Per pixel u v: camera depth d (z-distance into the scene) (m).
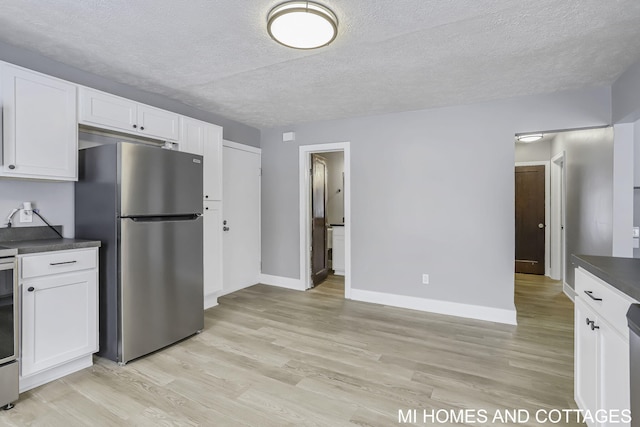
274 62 2.44
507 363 2.38
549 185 5.33
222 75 2.69
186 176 2.80
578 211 3.90
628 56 2.28
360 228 3.95
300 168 4.39
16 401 1.89
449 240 3.48
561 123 3.00
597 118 2.89
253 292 4.29
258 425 1.71
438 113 3.52
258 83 2.87
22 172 2.03
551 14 1.77
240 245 4.40
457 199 3.44
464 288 3.42
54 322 2.08
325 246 5.14
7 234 2.24
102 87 2.75
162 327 2.59
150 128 2.84
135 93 3.01
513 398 1.95
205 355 2.51
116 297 2.34
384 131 3.80
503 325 3.16
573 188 4.11
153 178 2.52
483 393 2.00
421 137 3.60
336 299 4.01
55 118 2.19
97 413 1.80
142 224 2.44
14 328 1.88
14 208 2.28
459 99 3.24
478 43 2.11
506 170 3.23
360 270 3.96
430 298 3.58
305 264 4.44
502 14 1.78
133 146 2.37
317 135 4.24
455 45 2.14
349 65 2.47
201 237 2.95
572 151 4.17
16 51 2.24
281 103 3.43
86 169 2.50
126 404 1.88
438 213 3.53
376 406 1.88
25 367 1.95
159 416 1.78
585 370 1.66
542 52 2.23
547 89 2.95
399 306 3.73
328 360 2.44
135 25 1.95
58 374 2.15
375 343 2.74
